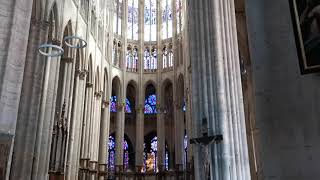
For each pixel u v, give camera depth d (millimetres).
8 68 12680
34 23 20266
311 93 5555
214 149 14703
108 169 38531
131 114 46219
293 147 5441
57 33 23250
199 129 15820
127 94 46906
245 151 15695
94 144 33938
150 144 45906
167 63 43406
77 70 29391
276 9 6125
